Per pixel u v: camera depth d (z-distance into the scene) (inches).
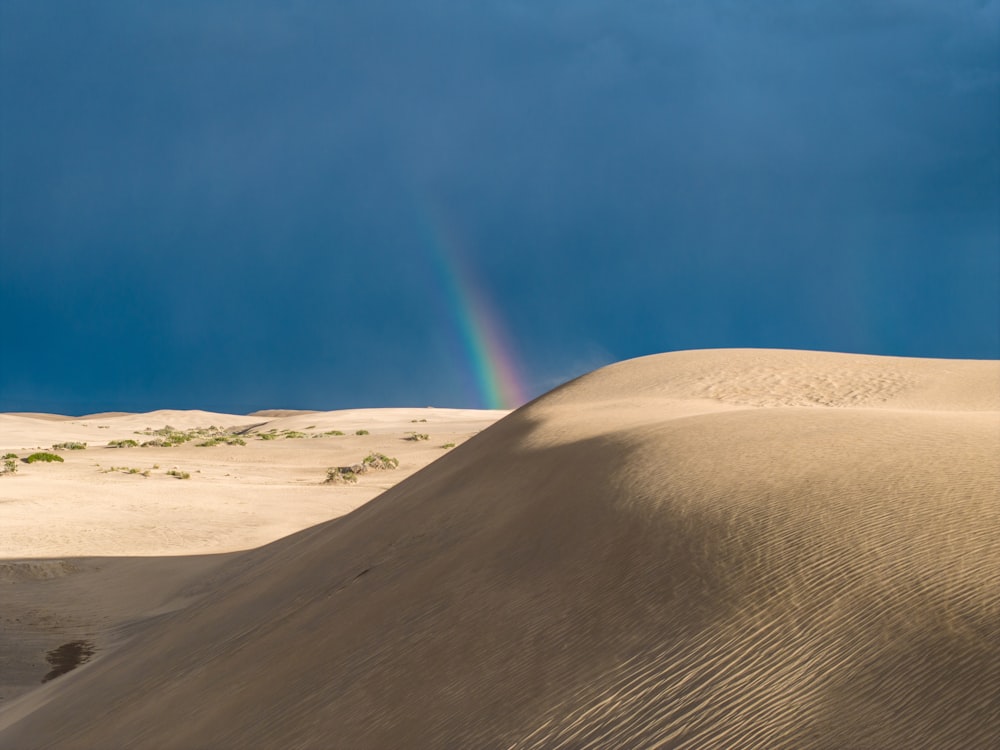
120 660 410.0
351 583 318.0
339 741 182.9
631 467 272.8
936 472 211.5
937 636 142.2
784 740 132.5
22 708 379.9
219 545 800.3
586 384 839.7
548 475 327.3
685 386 807.7
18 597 607.5
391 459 1615.4
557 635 185.3
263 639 298.4
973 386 783.1
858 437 267.4
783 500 208.5
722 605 170.4
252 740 202.5
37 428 3304.6
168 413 5098.4
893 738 125.3
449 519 339.3
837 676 142.4
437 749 162.7
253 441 2561.5
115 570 692.7
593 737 149.1
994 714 122.3
